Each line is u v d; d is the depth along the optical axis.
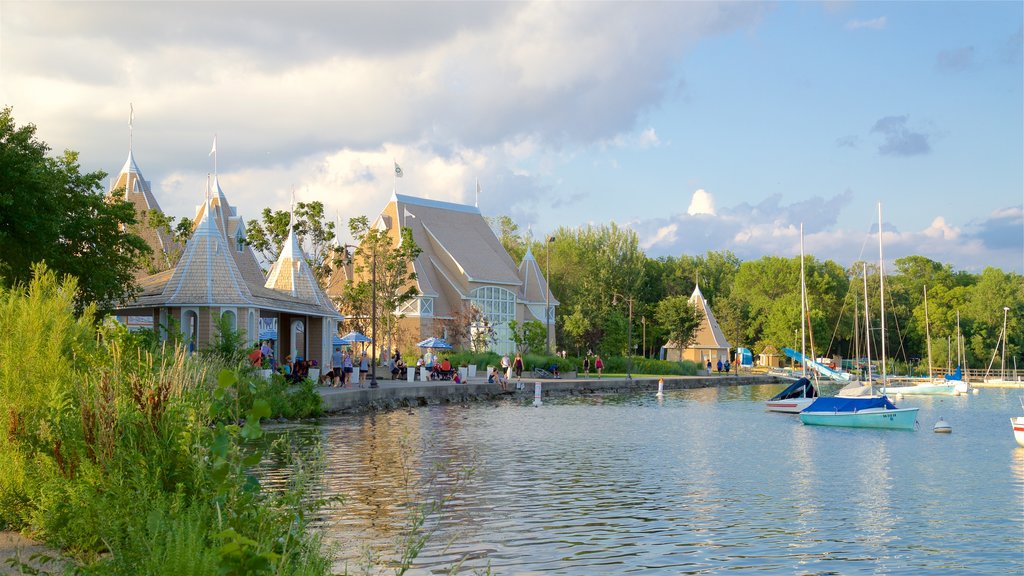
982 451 35.16
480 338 90.12
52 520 11.60
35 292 14.89
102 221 40.09
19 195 34.00
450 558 15.94
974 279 161.62
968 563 16.78
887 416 44.91
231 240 67.06
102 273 39.12
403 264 78.62
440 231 106.31
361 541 16.77
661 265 158.62
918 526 19.91
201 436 11.08
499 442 34.50
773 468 28.77
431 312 95.19
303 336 64.12
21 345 13.78
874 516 20.94
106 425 11.81
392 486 22.77
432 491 22.42
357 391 47.50
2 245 34.06
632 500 22.17
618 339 100.75
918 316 133.88
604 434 38.41
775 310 133.50
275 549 9.81
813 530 19.25
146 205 83.25
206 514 9.76
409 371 62.00
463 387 59.06
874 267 150.12
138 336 17.30
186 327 48.03
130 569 8.95
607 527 18.97
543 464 28.38
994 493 24.53
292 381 46.59
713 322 124.56
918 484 26.02
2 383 13.49
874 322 135.75
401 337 93.19
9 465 12.79
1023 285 140.12
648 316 124.44
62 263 37.53
